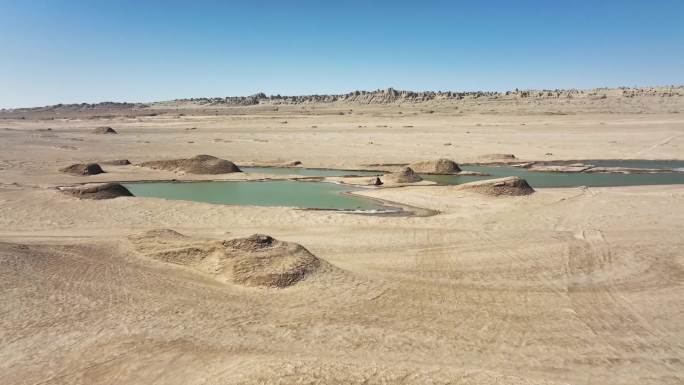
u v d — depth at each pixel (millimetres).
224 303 13125
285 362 9906
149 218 22719
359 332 11734
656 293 14688
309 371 9500
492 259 17547
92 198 25141
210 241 16219
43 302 12695
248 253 15109
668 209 25031
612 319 12938
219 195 29672
